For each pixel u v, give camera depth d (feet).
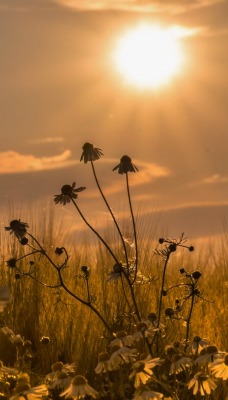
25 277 4.68
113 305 4.49
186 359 3.17
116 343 3.27
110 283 4.69
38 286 4.64
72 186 3.60
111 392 3.35
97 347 4.05
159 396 2.93
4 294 2.95
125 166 3.67
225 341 4.16
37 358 4.00
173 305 4.55
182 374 3.49
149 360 3.01
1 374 3.16
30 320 4.39
